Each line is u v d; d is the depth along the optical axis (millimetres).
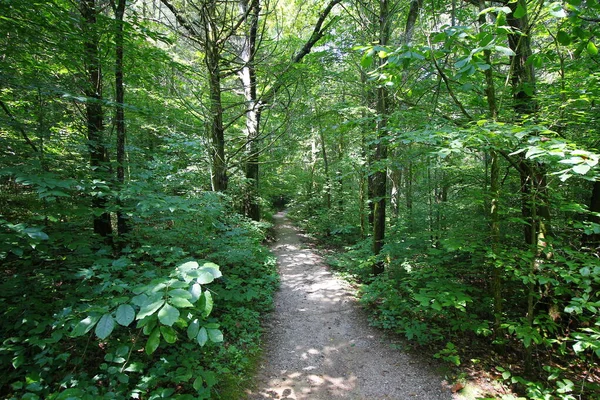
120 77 4598
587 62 4379
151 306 1372
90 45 4250
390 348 4598
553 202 3869
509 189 5609
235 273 6172
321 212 14242
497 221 3885
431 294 3807
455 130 3301
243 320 4992
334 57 7508
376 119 4633
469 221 5734
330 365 4184
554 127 3822
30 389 2320
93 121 4895
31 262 3373
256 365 4055
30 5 3102
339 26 8734
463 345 4570
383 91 6082
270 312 5777
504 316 4625
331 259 9555
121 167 4512
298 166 18344
